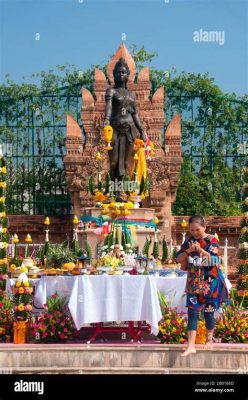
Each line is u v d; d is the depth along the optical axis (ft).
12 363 33.81
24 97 88.07
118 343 35.70
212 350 33.47
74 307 35.65
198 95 89.51
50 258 43.34
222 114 89.15
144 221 59.72
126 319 35.68
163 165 75.51
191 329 33.65
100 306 35.86
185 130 90.12
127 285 35.86
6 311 39.24
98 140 76.07
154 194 74.95
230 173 89.40
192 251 34.06
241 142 89.66
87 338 38.78
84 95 76.79
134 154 64.49
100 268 39.86
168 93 89.61
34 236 78.23
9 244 58.34
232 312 39.06
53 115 89.45
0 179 54.65
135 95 69.41
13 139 88.02
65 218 78.33
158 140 76.23
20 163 88.22
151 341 36.96
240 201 89.76
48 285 38.24
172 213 89.20
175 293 38.24
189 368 33.24
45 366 33.71
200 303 33.78
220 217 78.43
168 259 47.78
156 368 33.19
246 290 49.29
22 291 36.78
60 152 89.35
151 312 35.40
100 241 52.95
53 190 88.43
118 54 78.43
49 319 36.99
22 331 36.55
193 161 90.79
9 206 86.79
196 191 89.15
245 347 34.17
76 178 75.41
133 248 48.88
